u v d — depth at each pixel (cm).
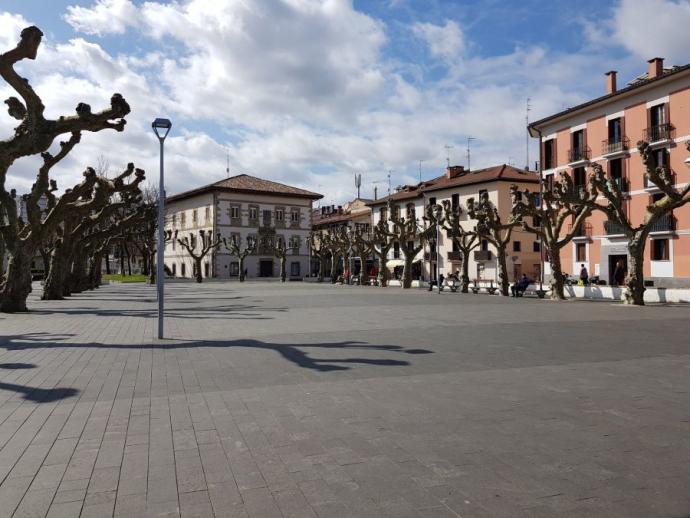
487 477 443
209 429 580
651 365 948
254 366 943
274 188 8525
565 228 4631
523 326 1577
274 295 3412
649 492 412
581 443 526
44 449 518
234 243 7012
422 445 523
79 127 1859
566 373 877
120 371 902
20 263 2180
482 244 6212
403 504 394
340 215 9494
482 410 650
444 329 1498
